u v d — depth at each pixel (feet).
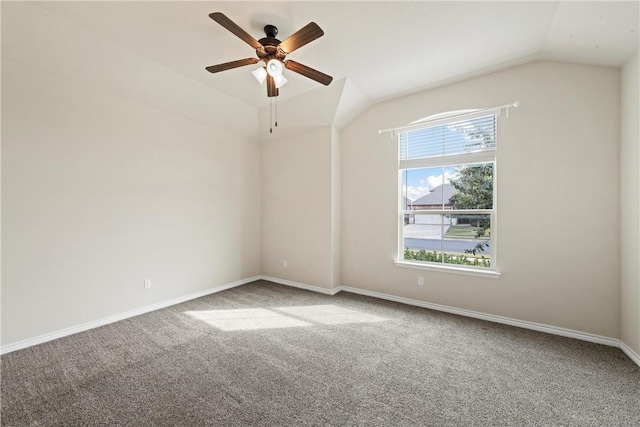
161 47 8.53
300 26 7.53
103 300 9.64
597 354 7.54
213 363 7.17
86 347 8.02
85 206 9.23
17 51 7.63
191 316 10.39
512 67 9.38
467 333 8.89
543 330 8.96
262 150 16.01
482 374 6.68
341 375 6.66
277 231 15.33
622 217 7.68
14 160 7.84
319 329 9.25
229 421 5.20
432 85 10.87
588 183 8.25
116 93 9.92
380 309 11.10
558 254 8.70
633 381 6.36
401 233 12.12
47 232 8.43
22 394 5.95
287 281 14.90
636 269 7.07
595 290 8.21
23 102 7.98
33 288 8.16
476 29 7.58
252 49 8.66
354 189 13.28
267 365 7.09
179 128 12.04
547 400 5.76
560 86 8.61
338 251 13.62
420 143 11.49
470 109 10.21
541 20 7.09
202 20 7.29
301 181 14.21
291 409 5.51
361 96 11.79
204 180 13.07
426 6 6.73
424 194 11.56
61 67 8.41
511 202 9.41
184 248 12.22
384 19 7.23
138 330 9.18
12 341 7.80
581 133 8.32
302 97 11.99
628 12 5.93
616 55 7.38
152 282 11.05
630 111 7.24
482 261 10.23
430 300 11.20
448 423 5.15
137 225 10.61
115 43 8.29
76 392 6.03
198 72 10.07
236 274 14.66
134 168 10.53
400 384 6.31
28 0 6.59
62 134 8.72
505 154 9.48
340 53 8.85
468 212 10.45
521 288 9.31
